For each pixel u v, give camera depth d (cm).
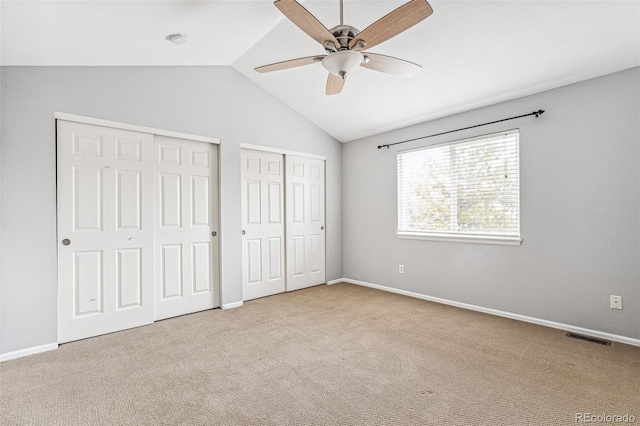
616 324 270
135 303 316
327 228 503
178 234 350
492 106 345
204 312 361
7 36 210
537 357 243
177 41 274
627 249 264
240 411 181
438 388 203
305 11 163
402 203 438
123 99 307
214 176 378
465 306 370
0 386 208
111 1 195
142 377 219
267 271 432
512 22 241
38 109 263
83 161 287
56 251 272
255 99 410
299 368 230
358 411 180
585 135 283
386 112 402
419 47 283
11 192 251
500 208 340
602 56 255
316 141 484
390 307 376
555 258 302
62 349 265
